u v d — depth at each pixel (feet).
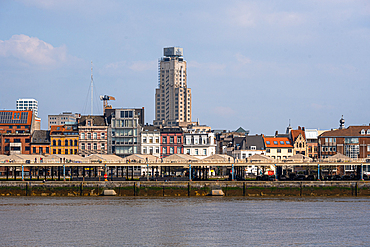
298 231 519.60
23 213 620.49
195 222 562.25
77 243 475.31
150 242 477.77
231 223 556.51
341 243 476.54
